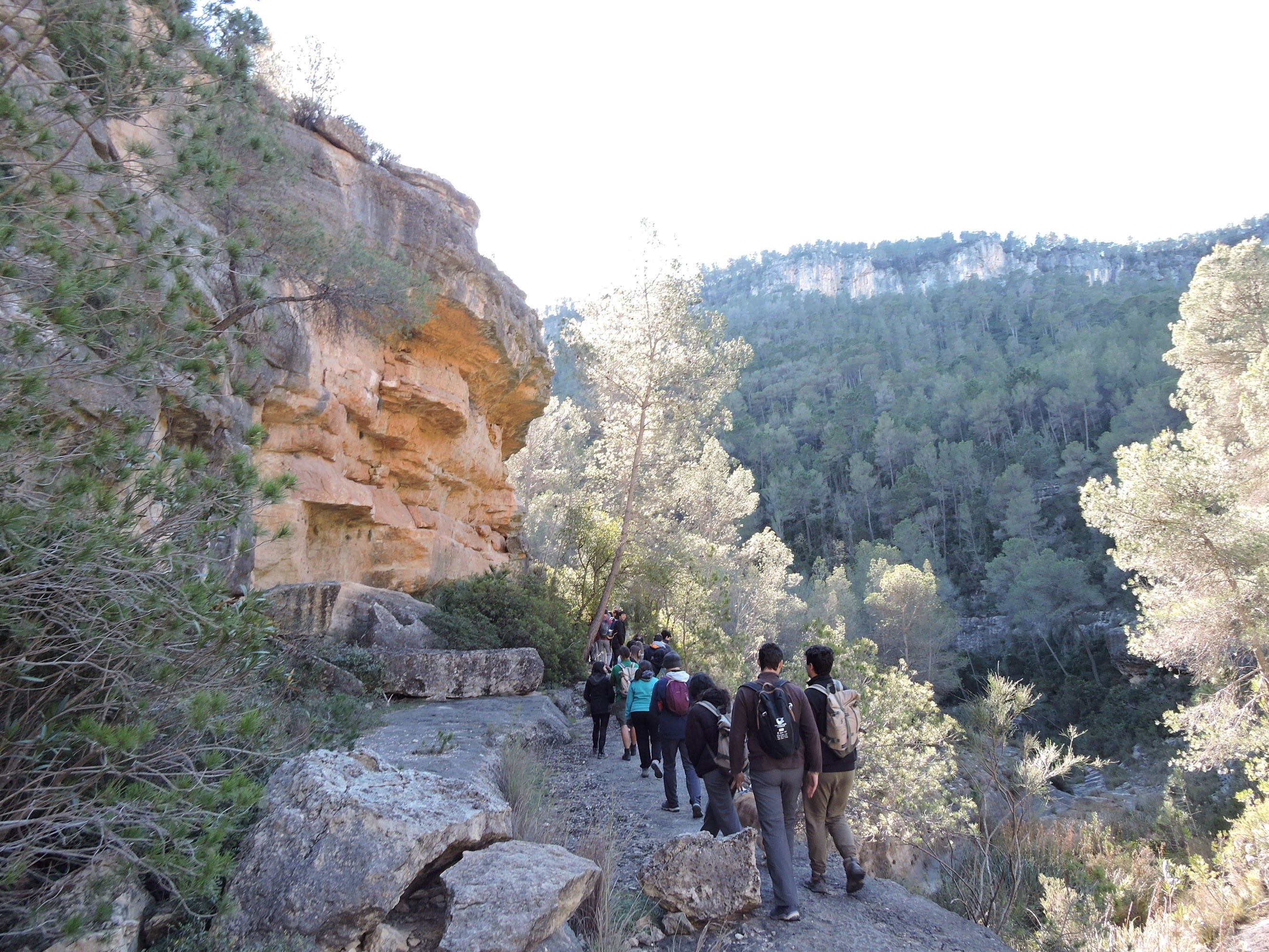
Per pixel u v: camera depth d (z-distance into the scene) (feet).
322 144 45.93
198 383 14.39
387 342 51.49
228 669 13.12
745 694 16.06
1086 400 260.83
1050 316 421.18
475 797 14.89
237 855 12.31
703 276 72.90
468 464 63.46
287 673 19.35
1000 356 377.50
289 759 14.71
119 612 10.71
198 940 10.84
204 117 19.06
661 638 33.06
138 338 13.51
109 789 9.86
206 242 16.92
